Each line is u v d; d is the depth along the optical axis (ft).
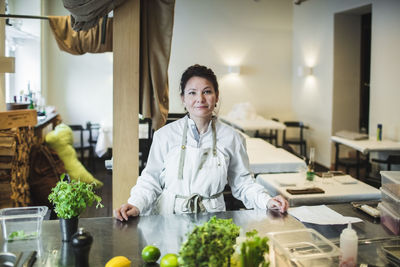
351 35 23.76
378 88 19.58
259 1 28.04
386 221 6.16
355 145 17.20
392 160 16.07
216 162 6.77
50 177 16.14
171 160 6.82
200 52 27.68
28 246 5.19
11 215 5.55
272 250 5.15
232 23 27.91
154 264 4.83
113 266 4.51
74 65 25.84
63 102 25.96
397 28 18.15
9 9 21.30
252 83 28.66
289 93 29.25
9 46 20.79
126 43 9.34
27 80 22.47
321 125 25.34
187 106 6.74
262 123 24.52
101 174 22.62
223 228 4.22
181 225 6.00
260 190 6.94
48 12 24.82
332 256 4.70
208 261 3.84
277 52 28.73
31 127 16.02
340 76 23.90
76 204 5.21
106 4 8.76
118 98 9.45
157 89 9.95
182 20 27.22
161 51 9.80
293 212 6.61
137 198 6.62
